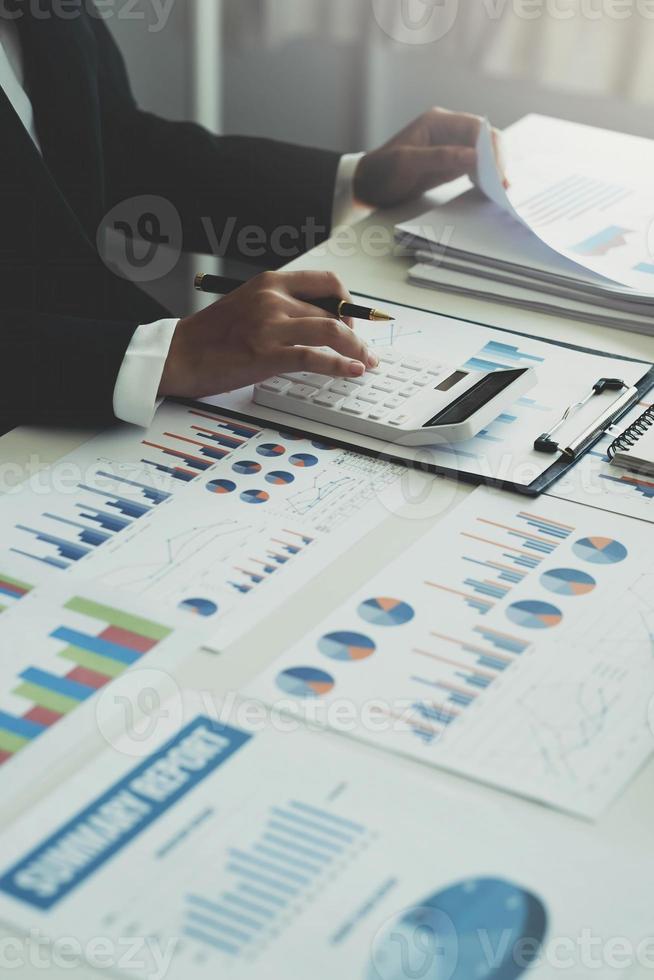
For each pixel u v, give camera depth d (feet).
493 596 2.48
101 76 5.12
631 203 4.43
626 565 2.60
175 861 1.84
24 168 4.19
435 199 4.73
